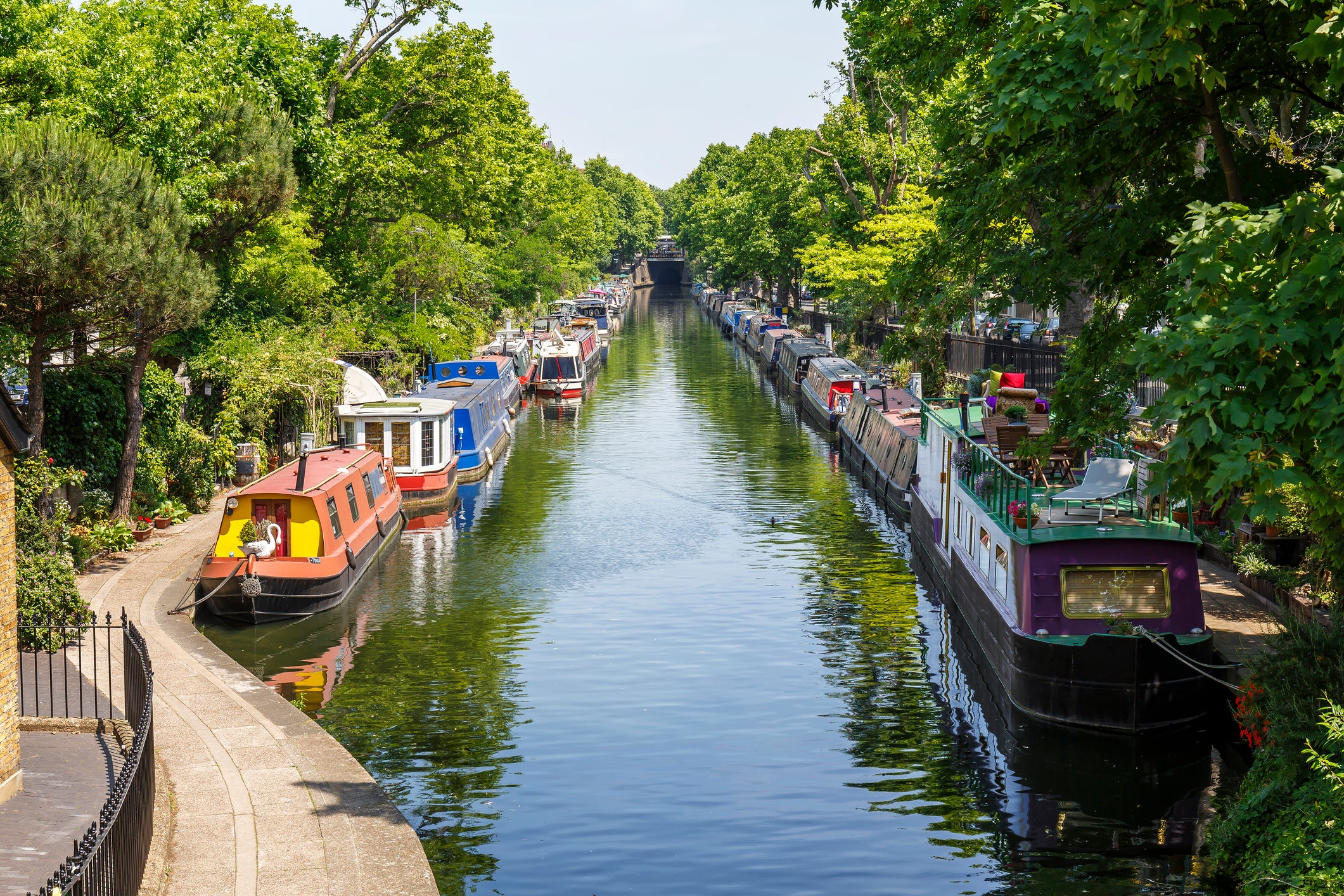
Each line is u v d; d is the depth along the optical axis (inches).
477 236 2795.3
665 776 739.4
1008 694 829.2
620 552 1363.2
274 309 1707.7
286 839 540.7
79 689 719.7
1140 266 706.2
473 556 1348.4
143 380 1264.8
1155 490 442.3
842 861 624.7
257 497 1126.4
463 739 800.9
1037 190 713.6
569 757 768.9
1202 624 800.3
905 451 1545.3
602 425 2427.4
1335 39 442.6
